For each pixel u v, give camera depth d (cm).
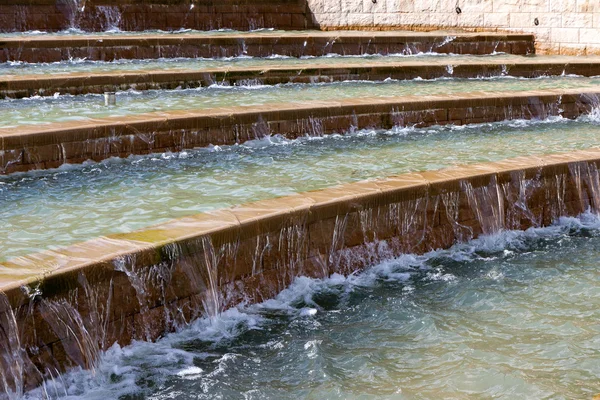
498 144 1152
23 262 625
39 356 588
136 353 654
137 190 901
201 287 705
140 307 661
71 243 712
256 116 1166
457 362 654
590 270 855
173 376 629
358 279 826
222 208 809
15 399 570
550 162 993
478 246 925
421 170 981
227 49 1836
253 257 749
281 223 768
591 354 665
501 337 700
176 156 1088
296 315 743
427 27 2175
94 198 867
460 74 1688
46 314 591
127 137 1066
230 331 707
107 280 634
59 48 1677
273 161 1048
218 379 628
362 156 1073
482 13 2102
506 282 822
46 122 1103
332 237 813
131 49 1741
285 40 1880
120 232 744
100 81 1398
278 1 2202
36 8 1955
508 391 609
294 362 657
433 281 826
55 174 984
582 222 1008
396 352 675
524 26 2052
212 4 2119
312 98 1363
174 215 798
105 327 636
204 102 1310
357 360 660
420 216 883
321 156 1076
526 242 943
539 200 980
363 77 1619
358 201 828
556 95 1383
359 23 2227
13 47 1634
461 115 1321
